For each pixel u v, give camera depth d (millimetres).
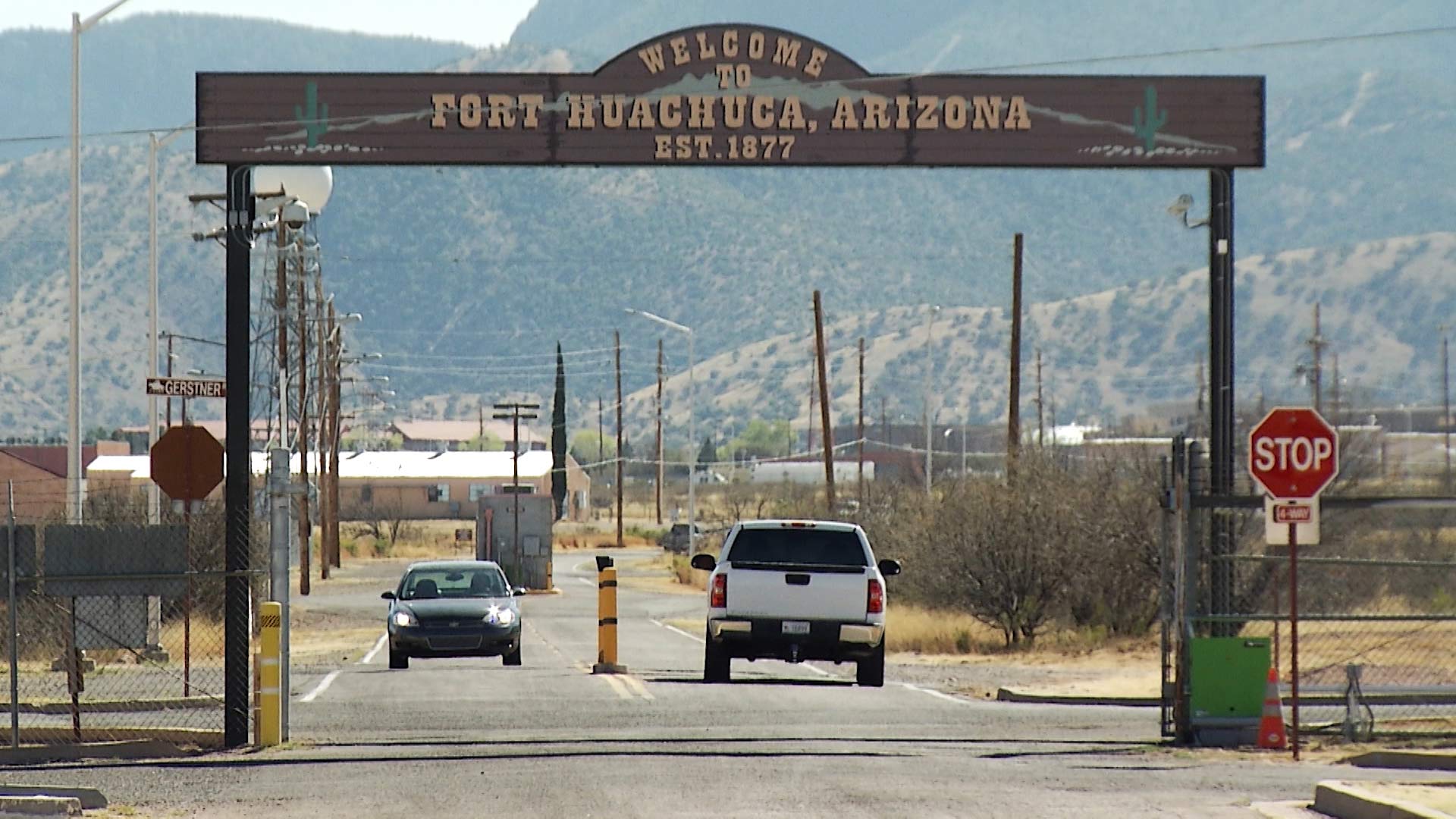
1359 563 53781
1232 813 37938
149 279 105625
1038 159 63500
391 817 38531
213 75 59781
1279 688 57406
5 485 186500
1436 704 59781
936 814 37875
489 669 91000
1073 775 45406
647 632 133375
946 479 148250
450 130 61969
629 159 62844
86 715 65500
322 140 60688
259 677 54906
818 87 63094
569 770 46312
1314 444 65938
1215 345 66188
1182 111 64125
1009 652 107875
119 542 53938
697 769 46312
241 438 56594
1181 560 55844
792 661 75500
